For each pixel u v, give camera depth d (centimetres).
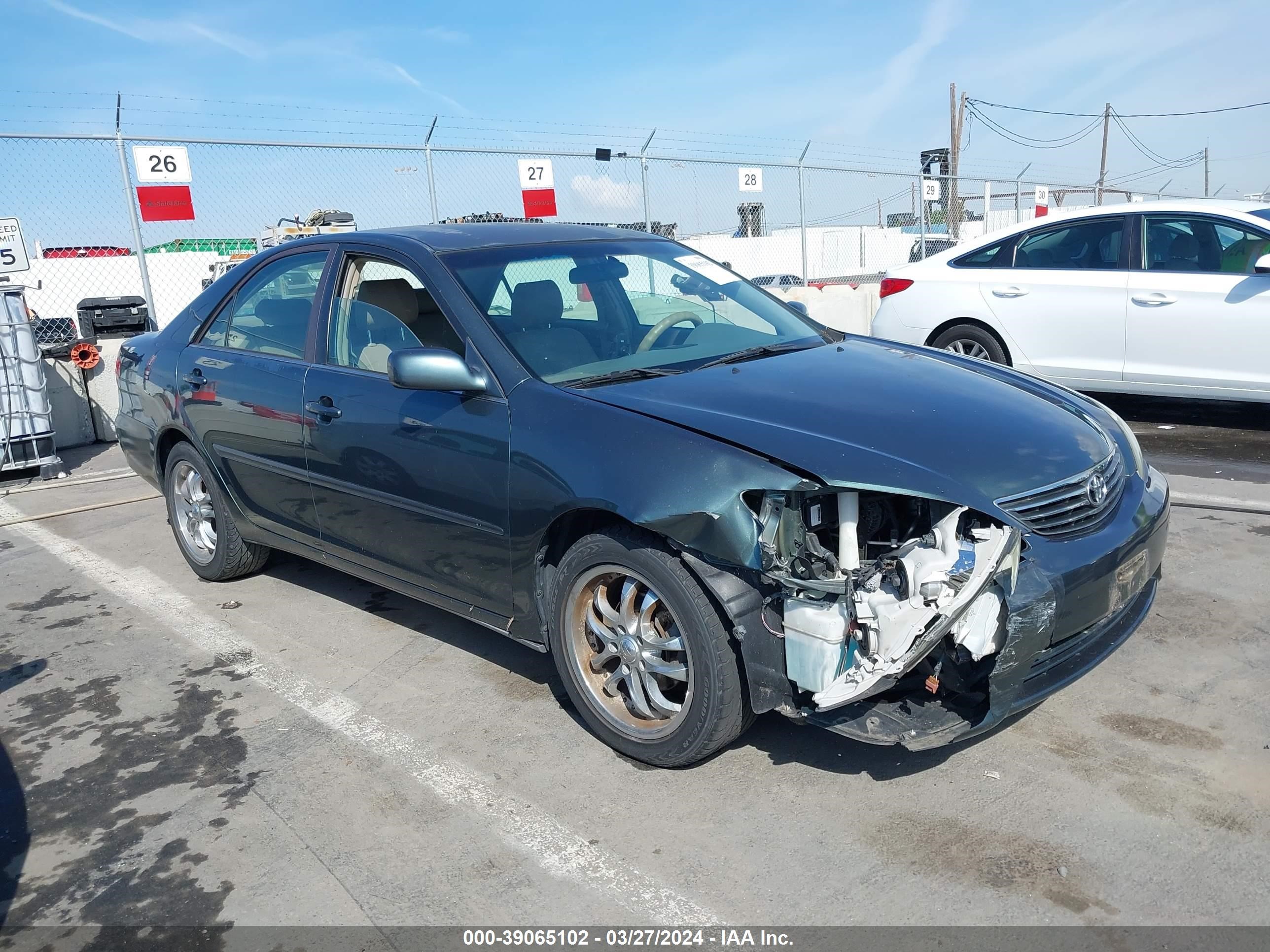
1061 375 745
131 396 522
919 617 254
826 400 308
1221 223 680
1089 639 296
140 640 437
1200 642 370
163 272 1076
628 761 315
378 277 390
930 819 274
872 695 257
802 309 449
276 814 296
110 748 342
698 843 270
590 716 321
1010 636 263
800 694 281
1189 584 423
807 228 1408
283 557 548
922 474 267
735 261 1330
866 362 361
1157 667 353
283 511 431
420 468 350
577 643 319
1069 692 339
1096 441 320
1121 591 295
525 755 322
